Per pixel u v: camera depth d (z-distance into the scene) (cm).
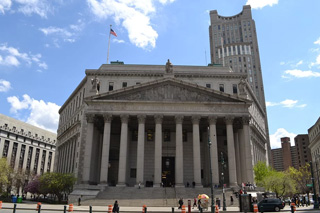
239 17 16225
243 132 5631
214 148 5438
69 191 6053
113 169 6444
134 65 7888
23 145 11731
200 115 5606
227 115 5622
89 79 7475
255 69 14188
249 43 14675
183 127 6556
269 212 3544
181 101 5650
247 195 3506
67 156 8444
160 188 5009
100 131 6241
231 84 7438
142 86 5762
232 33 15762
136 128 6612
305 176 11069
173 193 4825
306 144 19912
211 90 5719
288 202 5666
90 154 5425
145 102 5647
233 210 3681
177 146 5428
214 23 16388
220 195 4794
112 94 5719
